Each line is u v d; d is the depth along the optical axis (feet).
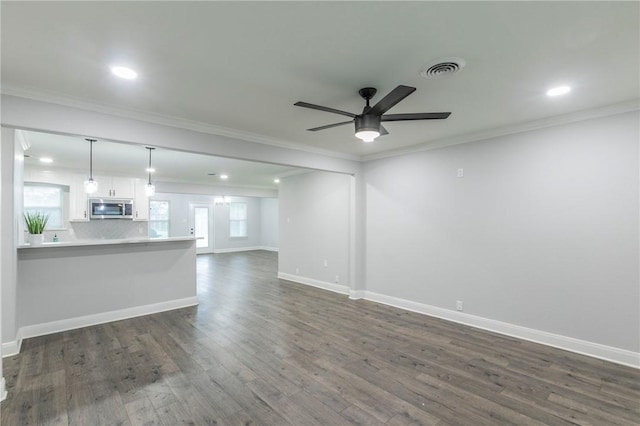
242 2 4.95
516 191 11.77
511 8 5.13
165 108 9.74
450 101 9.25
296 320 13.88
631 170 9.50
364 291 17.54
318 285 20.53
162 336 12.01
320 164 15.57
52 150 15.38
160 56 6.67
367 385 8.55
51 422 7.03
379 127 8.08
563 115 10.49
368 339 11.69
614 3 4.99
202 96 8.80
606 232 9.92
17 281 11.50
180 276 15.93
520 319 11.70
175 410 7.47
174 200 36.47
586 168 10.26
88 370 9.35
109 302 13.83
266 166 20.16
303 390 8.30
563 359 9.98
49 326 12.39
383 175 16.51
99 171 21.97
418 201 14.94
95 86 8.12
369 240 17.25
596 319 10.10
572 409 7.46
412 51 6.49
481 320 12.76
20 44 6.15
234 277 23.84
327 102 9.25
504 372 9.20
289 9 5.15
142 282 14.75
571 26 5.63
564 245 10.71
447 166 13.85
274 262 31.63
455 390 8.29
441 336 11.94
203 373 9.19
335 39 6.05
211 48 6.36
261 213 43.57
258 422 7.06
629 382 8.60
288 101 9.18
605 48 6.38
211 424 6.99
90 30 5.71
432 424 6.96
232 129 12.01
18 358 10.11
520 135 11.67
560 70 7.34
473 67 7.18
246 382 8.70
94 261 13.50
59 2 4.89
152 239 15.12
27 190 20.62
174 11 5.18
